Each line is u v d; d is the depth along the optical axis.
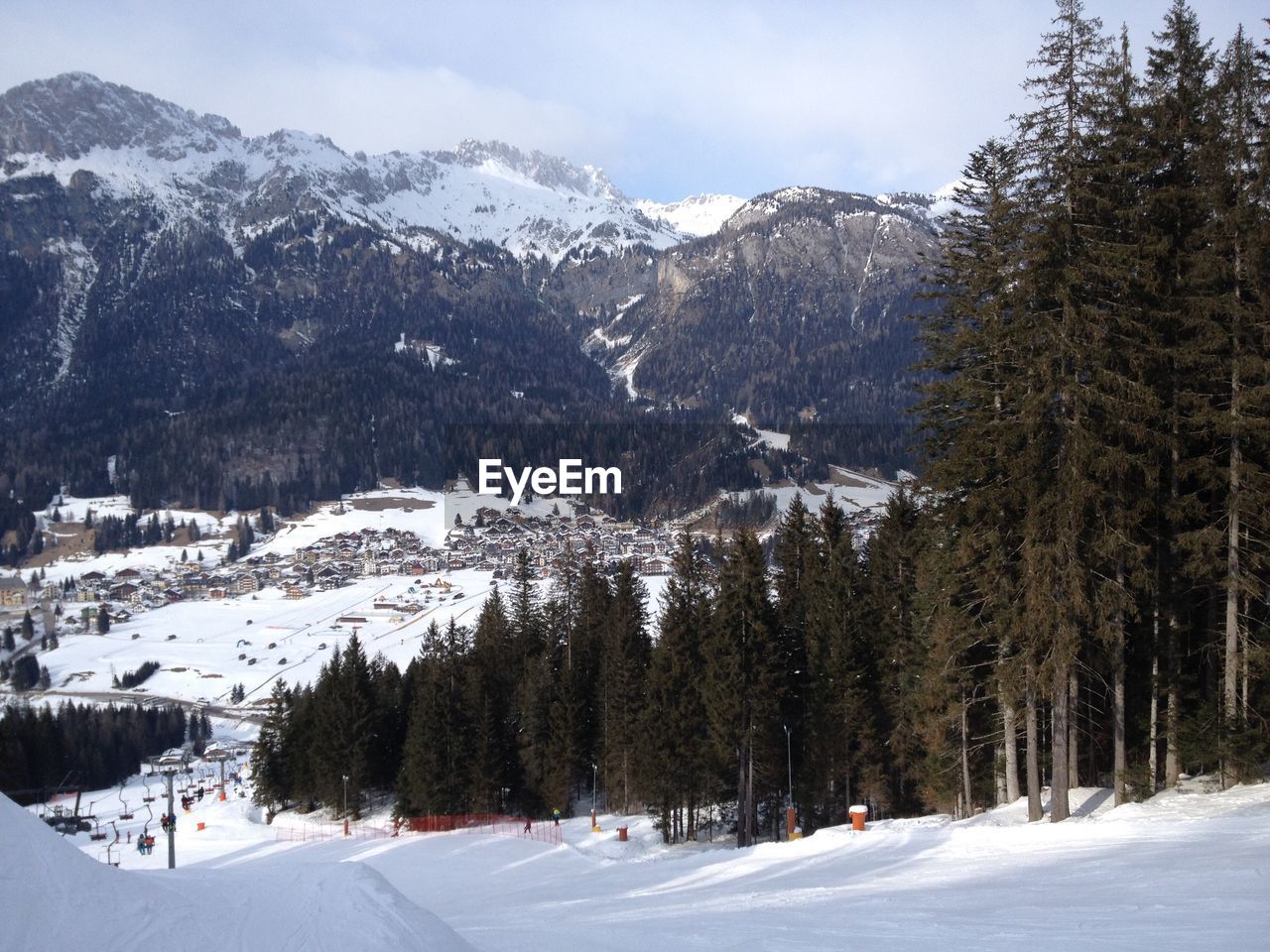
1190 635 26.22
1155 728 24.36
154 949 7.75
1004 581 23.00
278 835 54.53
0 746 78.44
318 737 62.41
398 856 39.69
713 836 43.84
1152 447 21.86
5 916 7.66
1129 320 20.62
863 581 46.50
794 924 12.62
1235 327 21.08
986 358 23.52
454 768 54.06
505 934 13.55
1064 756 21.98
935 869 17.48
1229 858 14.23
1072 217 21.06
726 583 39.53
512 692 62.19
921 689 32.62
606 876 28.06
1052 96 21.09
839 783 42.34
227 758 100.12
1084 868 15.08
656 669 44.69
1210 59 22.39
